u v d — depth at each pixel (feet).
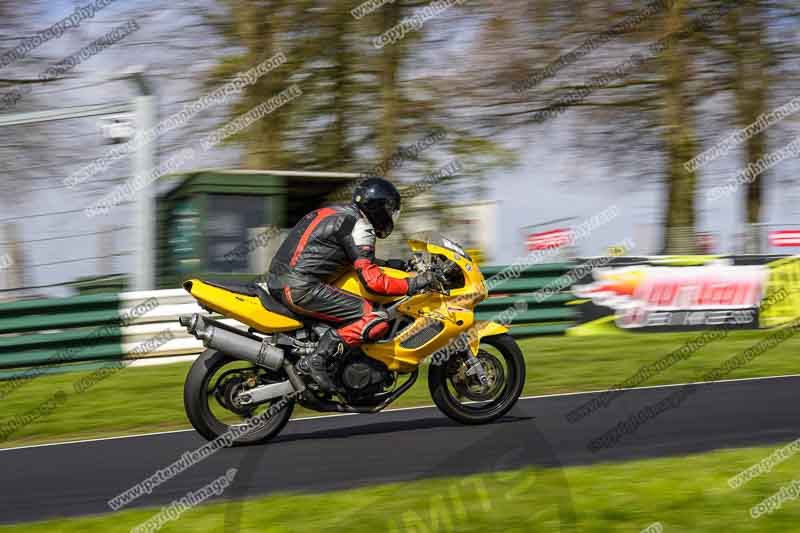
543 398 41.37
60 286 57.52
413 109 82.23
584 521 23.21
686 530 22.44
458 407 34.58
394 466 29.43
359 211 32.99
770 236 71.51
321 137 82.74
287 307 32.55
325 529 23.03
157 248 61.46
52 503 26.76
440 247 33.65
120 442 34.83
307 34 79.41
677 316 63.77
